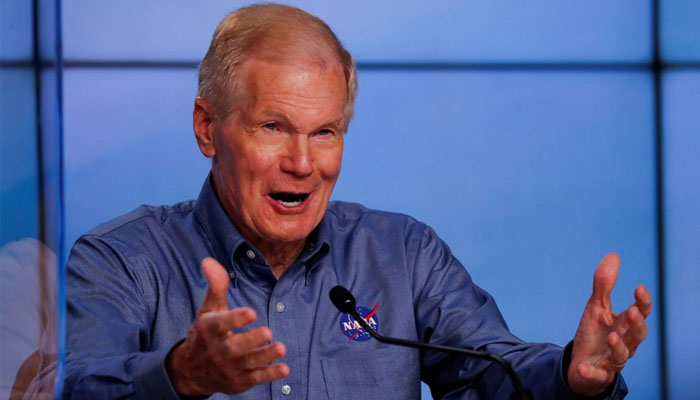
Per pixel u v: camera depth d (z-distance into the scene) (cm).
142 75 1007
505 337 538
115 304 513
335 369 533
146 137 1005
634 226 1098
